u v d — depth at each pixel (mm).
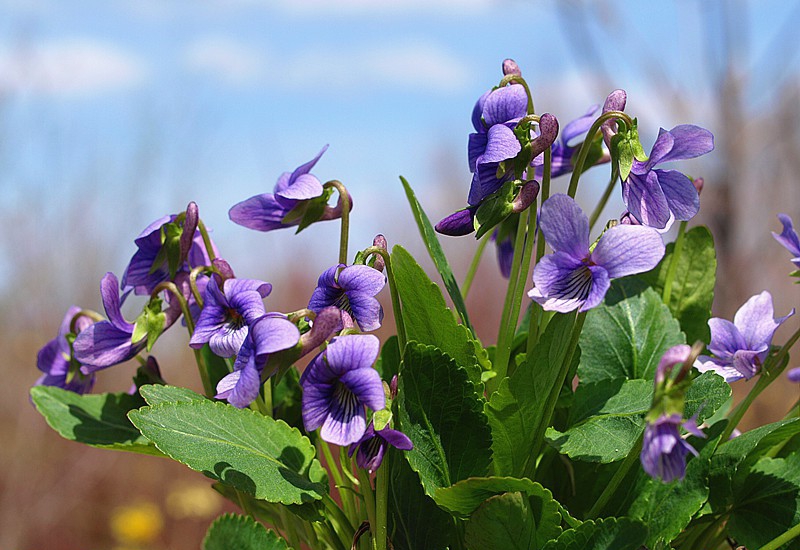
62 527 1017
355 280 298
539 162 318
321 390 288
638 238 285
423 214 338
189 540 995
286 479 303
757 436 309
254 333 288
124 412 344
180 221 329
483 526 295
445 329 312
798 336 318
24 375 1062
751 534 312
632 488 318
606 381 322
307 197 320
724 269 1145
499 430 309
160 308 322
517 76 318
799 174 1226
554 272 289
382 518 304
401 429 301
